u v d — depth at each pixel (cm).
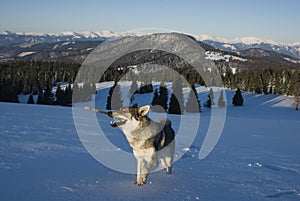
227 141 1289
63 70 7031
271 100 7056
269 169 719
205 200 442
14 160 613
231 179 589
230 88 7744
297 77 7700
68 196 423
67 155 716
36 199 402
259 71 8388
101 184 493
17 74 7306
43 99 5088
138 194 453
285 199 477
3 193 414
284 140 1450
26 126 1261
